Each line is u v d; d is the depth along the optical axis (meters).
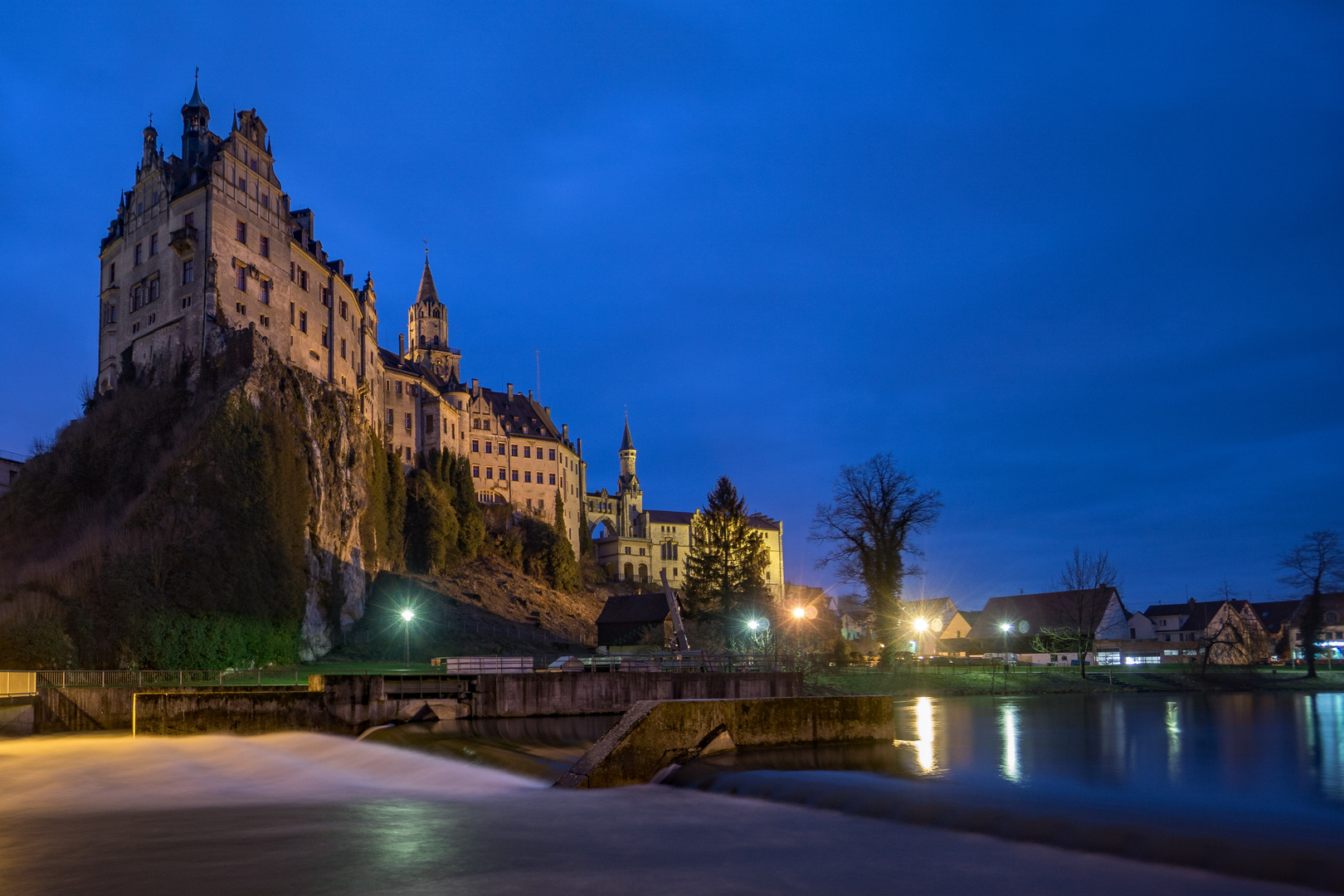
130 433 77.44
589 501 162.75
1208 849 15.52
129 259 88.44
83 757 32.88
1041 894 13.88
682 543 165.25
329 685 41.25
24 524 74.38
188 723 38.09
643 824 19.67
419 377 119.75
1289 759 27.55
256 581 69.38
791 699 27.73
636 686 47.91
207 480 70.38
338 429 91.00
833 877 15.13
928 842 17.23
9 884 15.37
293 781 28.03
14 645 51.19
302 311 92.31
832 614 107.94
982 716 44.72
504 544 124.06
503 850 17.58
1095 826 17.23
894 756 27.88
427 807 22.56
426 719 43.06
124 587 60.00
